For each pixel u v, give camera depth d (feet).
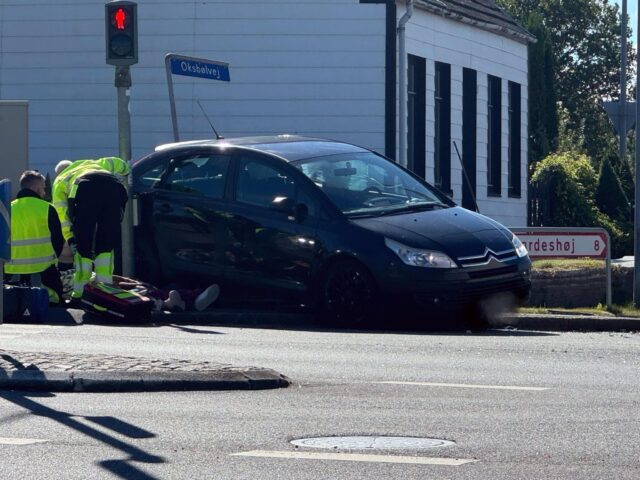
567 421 79.82
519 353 112.68
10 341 117.19
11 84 270.26
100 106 268.82
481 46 325.21
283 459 69.36
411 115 292.40
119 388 90.84
